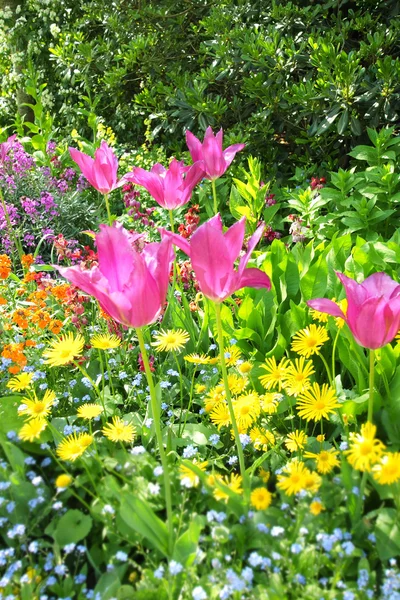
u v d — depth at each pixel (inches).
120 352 107.0
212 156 109.9
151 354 107.6
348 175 164.7
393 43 193.3
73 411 95.5
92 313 120.2
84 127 297.4
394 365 86.0
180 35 249.8
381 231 163.6
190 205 201.3
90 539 68.6
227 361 92.9
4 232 179.0
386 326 60.4
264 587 57.9
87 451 76.1
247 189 157.0
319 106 184.7
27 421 81.4
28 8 346.0
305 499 65.0
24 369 93.9
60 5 321.1
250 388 96.5
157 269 59.6
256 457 87.8
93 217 206.1
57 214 194.9
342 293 99.0
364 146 170.1
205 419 94.2
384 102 178.4
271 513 64.8
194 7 248.5
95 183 108.4
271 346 103.1
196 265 61.1
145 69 247.1
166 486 63.0
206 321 107.8
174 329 109.0
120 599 57.9
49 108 335.3
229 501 64.9
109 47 272.8
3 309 118.7
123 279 62.1
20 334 115.0
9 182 200.2
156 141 269.1
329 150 205.6
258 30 220.4
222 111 203.3
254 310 103.9
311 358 99.5
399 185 168.7
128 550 64.7
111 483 62.0
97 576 64.9
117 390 101.7
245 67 200.7
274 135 212.5
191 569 58.2
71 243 177.6
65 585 61.2
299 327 99.4
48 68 341.7
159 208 197.5
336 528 61.9
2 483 65.9
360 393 85.5
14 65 341.4
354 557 62.7
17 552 65.1
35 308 105.3
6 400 82.8
